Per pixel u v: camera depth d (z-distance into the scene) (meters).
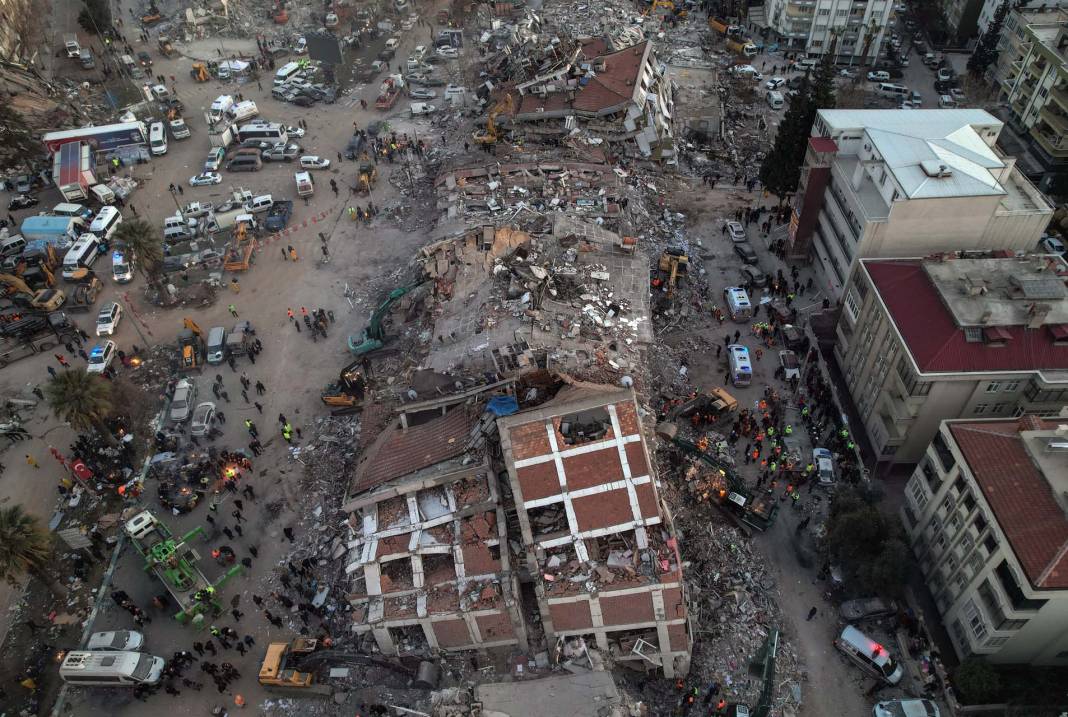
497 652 46.97
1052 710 42.38
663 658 45.25
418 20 126.44
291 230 83.44
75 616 51.12
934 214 60.00
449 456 50.44
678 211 83.44
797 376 63.56
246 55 117.31
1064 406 48.78
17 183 91.19
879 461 56.53
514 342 55.19
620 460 47.12
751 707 44.19
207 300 75.12
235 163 92.88
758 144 94.56
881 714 42.97
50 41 119.88
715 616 48.47
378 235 82.25
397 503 49.84
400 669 46.56
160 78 109.38
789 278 75.12
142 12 127.31
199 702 45.97
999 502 41.59
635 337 58.19
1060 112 85.25
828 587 50.22
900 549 46.72
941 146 64.00
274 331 71.19
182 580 50.03
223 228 83.31
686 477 55.19
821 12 110.38
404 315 69.88
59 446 62.16
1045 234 77.62
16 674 48.38
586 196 76.75
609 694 42.88
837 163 68.69
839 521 49.50
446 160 89.75
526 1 123.50
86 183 87.25
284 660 46.41
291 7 128.62
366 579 46.44
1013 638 42.03
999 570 40.84
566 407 47.88
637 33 105.94
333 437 60.81
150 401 65.62
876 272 57.69
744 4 124.00
